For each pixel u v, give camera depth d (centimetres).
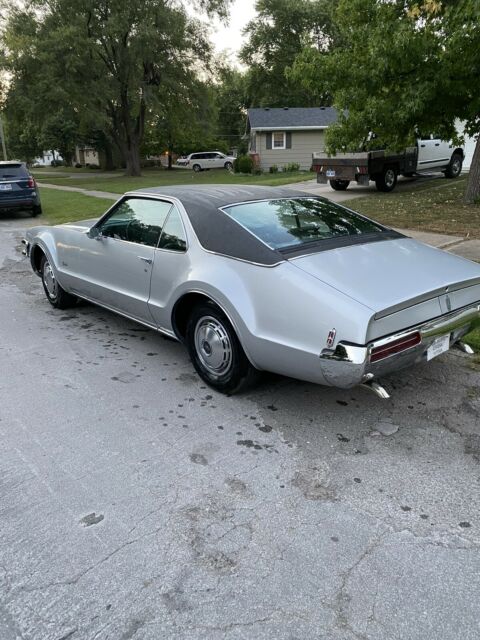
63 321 560
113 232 473
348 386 295
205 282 359
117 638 193
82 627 197
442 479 284
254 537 243
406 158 1591
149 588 215
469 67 977
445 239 846
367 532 245
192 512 260
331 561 228
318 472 291
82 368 433
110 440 324
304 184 1989
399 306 295
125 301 463
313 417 351
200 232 381
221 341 369
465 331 356
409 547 236
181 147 5166
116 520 254
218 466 297
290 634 193
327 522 252
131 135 3450
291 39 4878
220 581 218
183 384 402
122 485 281
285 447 316
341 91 1164
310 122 3469
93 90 2841
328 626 196
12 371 428
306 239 365
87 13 2770
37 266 632
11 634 195
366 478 286
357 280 315
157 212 427
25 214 1427
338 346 289
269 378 408
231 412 358
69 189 2266
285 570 223
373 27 1069
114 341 497
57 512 260
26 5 2775
